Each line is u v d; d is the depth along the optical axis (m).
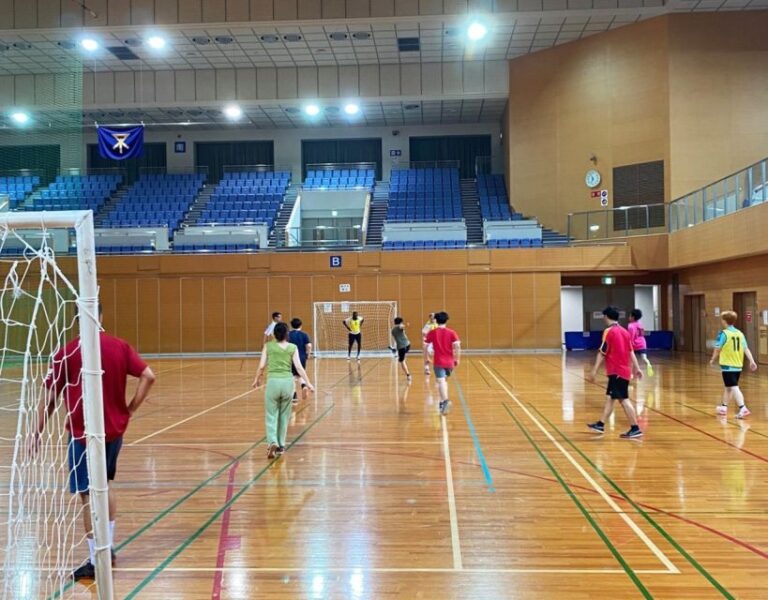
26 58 26.64
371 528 5.19
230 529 5.20
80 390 4.28
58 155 29.39
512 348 25.12
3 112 28.11
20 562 4.58
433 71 28.11
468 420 10.19
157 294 25.81
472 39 25.39
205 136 33.69
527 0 23.08
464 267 25.33
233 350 25.59
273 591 4.04
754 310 19.02
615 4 23.16
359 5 23.08
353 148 33.94
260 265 25.69
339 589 4.06
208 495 6.18
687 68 23.73
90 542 4.32
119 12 23.44
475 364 20.52
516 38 25.66
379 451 8.02
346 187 30.73
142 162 33.88
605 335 8.82
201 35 24.52
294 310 25.59
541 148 27.12
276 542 4.89
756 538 4.88
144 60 27.25
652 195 24.27
